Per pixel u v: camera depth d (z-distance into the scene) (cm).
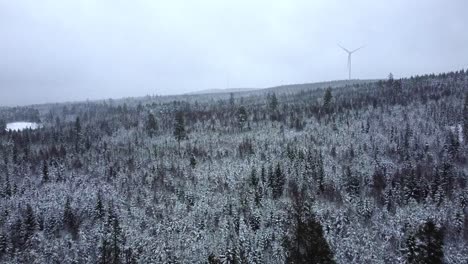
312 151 15200
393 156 14775
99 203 11475
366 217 10388
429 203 10619
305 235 4100
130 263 8819
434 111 19712
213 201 11738
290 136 17888
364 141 16500
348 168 12338
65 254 9450
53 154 17475
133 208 11612
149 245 9456
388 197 11106
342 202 11112
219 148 16950
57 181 14575
